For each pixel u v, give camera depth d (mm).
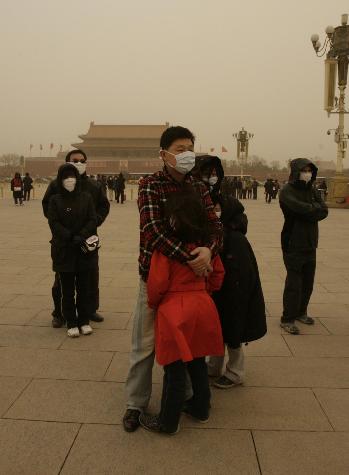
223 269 2822
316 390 3252
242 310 3094
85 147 96875
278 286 6258
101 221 4742
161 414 2693
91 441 2617
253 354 3885
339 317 4898
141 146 96062
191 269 2635
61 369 3545
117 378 3404
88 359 3734
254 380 3408
